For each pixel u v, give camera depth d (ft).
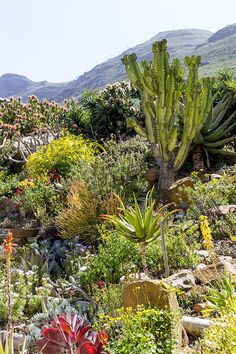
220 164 30.17
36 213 29.43
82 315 15.52
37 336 14.47
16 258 24.27
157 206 24.53
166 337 11.14
